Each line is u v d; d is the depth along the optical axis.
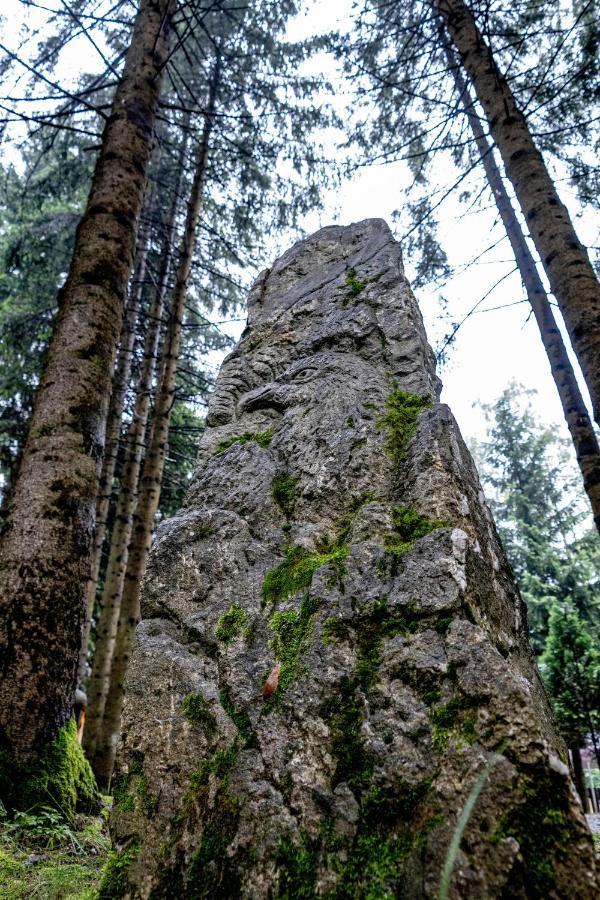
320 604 1.71
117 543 6.79
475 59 5.02
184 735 1.59
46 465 3.00
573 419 5.04
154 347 7.98
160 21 4.64
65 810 2.43
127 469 7.16
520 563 13.70
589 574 12.03
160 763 1.55
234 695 1.63
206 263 9.26
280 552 1.97
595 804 8.79
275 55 8.47
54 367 3.28
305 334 2.90
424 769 1.28
